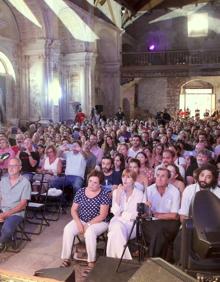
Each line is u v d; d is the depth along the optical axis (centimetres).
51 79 1817
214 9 2845
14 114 1809
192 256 290
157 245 446
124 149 837
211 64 2383
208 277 285
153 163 782
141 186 560
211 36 2872
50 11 1762
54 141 1062
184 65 2422
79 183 780
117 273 388
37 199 706
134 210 490
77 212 508
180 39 2922
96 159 859
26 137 954
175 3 2870
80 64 2066
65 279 295
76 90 2089
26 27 1786
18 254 534
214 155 839
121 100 2577
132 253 480
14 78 1795
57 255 532
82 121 1795
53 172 788
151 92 2911
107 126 1494
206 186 424
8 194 562
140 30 2961
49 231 634
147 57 2548
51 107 1830
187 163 741
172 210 480
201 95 2838
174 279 215
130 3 2612
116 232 456
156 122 2080
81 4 1984
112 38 2423
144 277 222
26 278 217
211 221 264
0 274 221
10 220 542
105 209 500
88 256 470
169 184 498
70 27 2019
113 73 2495
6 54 1736
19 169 567
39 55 1789
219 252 258
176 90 2858
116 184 636
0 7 1675
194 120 2072
